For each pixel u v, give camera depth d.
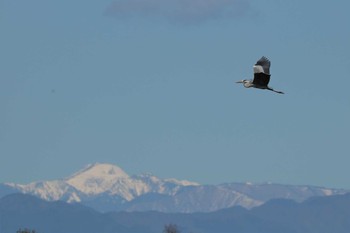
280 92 131.12
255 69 131.00
